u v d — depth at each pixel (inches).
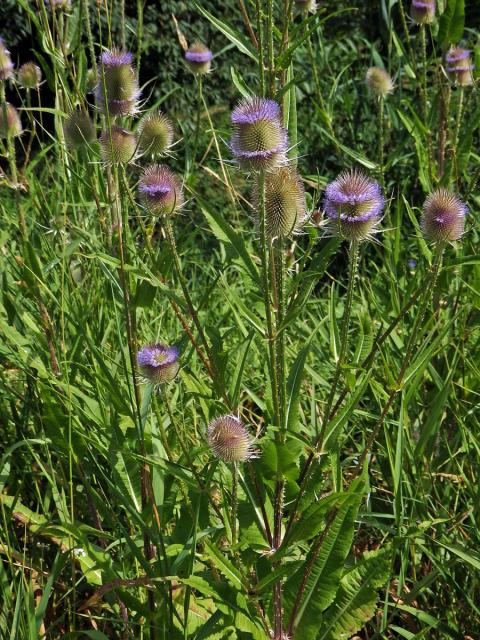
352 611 103.2
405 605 114.3
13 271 138.3
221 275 100.0
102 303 135.6
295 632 100.5
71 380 122.4
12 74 128.8
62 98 139.1
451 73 162.9
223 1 313.7
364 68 268.7
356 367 90.7
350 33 309.6
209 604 108.1
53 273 136.8
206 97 319.6
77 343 121.3
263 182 89.3
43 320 121.3
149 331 141.4
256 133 87.7
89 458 122.8
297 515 105.5
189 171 155.4
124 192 116.9
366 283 163.0
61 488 126.4
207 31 313.0
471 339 155.8
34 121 134.0
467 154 157.8
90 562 106.6
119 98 108.0
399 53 184.4
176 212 103.8
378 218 91.7
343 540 99.8
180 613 105.7
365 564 104.3
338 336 110.0
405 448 129.0
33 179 147.8
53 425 112.0
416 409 147.5
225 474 110.7
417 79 172.7
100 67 102.4
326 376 162.1
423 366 106.0
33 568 112.7
